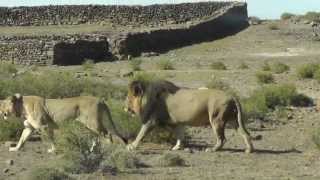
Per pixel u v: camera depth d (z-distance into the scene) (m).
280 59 80.06
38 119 23.72
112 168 20.30
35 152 23.53
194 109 24.34
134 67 69.06
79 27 114.00
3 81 41.28
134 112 25.14
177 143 25.00
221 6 119.56
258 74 55.59
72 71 66.56
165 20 117.38
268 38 100.94
